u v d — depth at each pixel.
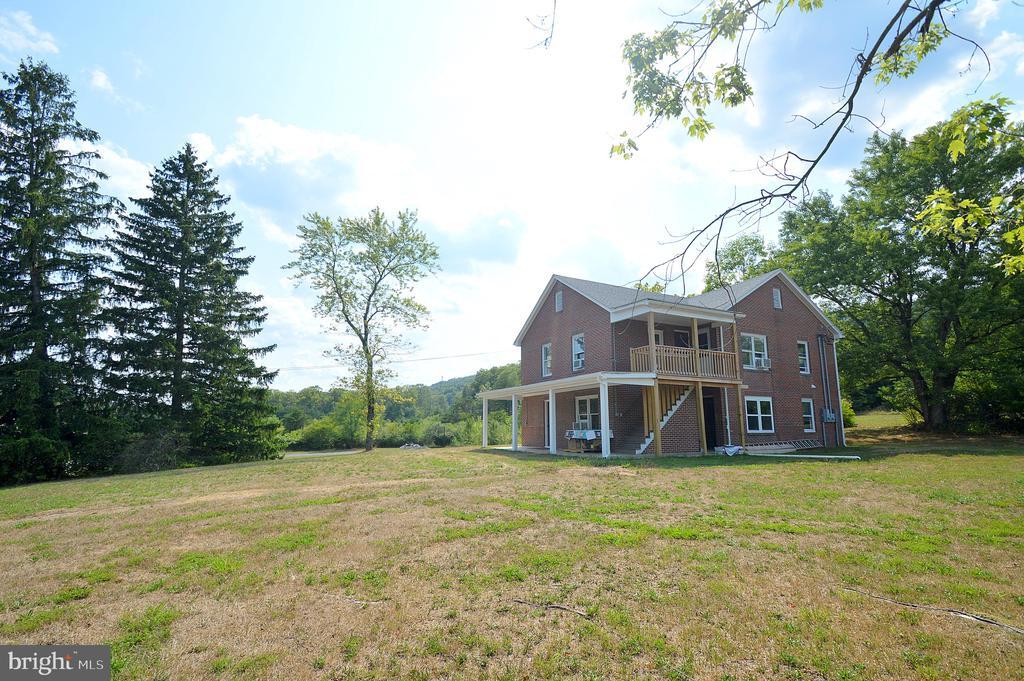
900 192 27.12
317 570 5.80
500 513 8.35
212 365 26.44
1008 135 4.82
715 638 4.03
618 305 20.83
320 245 29.59
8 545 7.29
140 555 6.54
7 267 21.36
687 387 20.39
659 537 6.82
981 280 25.56
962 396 28.64
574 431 20.88
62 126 23.34
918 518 7.71
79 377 22.66
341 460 20.86
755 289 23.22
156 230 26.08
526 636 4.12
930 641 3.91
